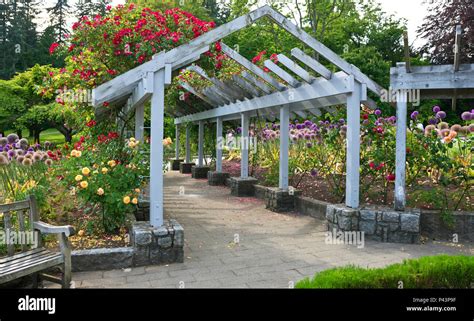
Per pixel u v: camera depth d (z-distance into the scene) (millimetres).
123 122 7227
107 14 6332
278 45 18641
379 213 5168
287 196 7363
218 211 7480
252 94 8312
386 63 16516
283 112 7332
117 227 4965
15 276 2938
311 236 5516
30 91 14867
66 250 3365
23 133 20391
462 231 5195
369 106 5895
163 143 4727
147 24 5879
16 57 26453
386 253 4633
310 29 20141
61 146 7168
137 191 4738
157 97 4430
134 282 3682
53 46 6473
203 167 13094
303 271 3994
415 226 5000
